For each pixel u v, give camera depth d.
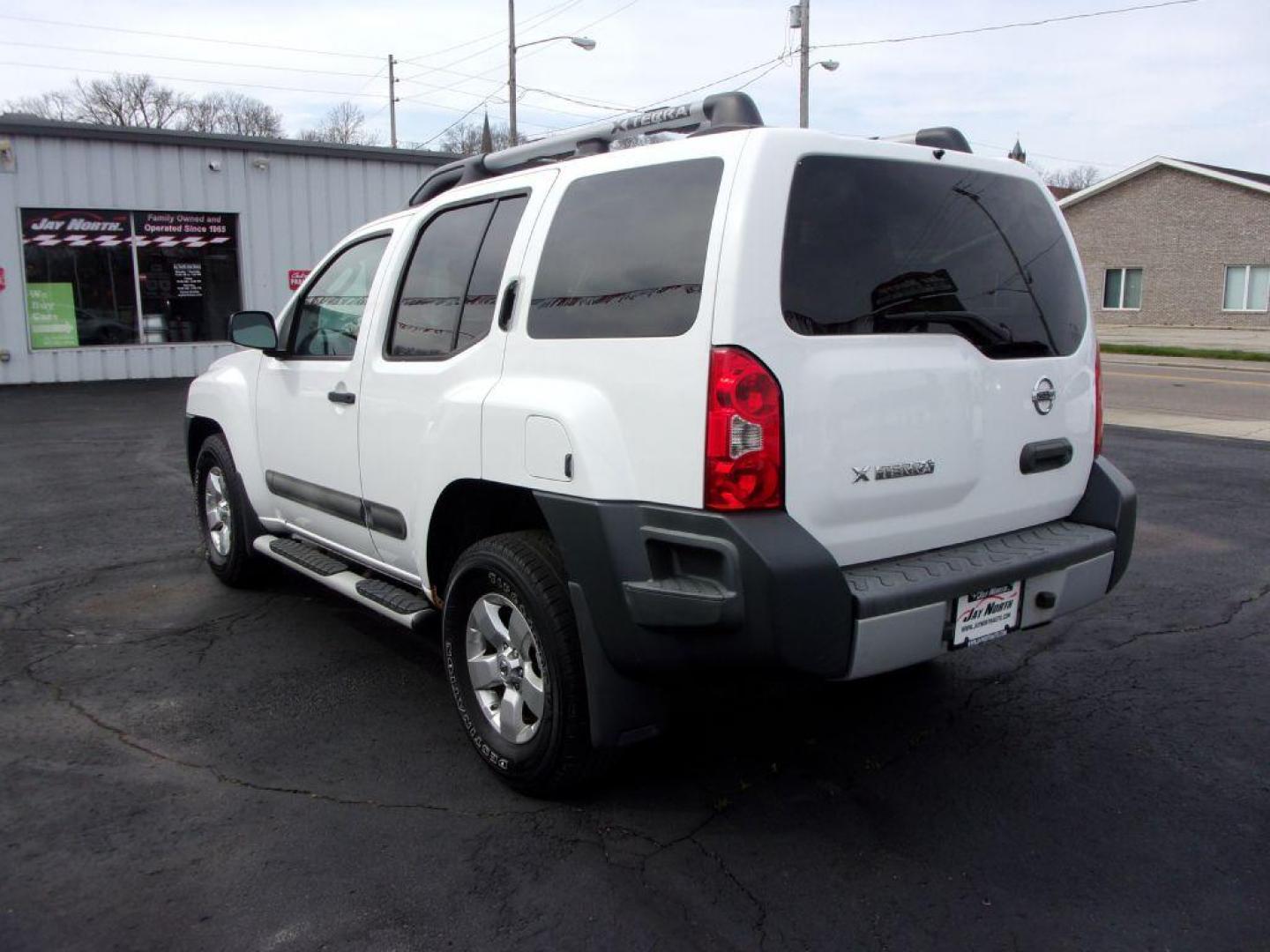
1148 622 5.15
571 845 3.10
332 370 4.37
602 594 2.97
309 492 4.68
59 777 3.52
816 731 3.91
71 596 5.57
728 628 2.72
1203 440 11.38
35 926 2.70
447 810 3.32
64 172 16.17
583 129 3.98
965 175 3.33
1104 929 2.71
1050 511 3.60
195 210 17.34
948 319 3.19
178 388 16.09
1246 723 3.98
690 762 3.66
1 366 16.16
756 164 2.80
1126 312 37.78
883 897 2.84
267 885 2.89
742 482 2.71
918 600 2.89
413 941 2.65
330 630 5.04
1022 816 3.28
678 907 2.80
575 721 3.15
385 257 4.21
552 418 3.10
